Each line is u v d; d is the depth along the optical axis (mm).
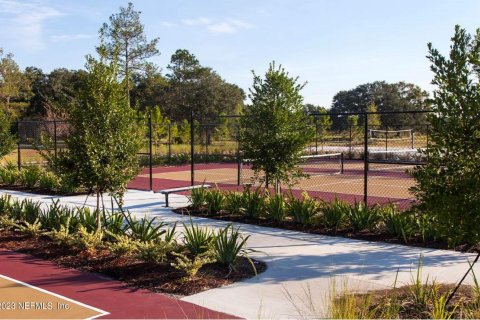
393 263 8023
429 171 5727
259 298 6371
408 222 9781
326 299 6172
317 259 8336
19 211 11617
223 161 35594
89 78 9992
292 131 12508
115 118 10070
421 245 9242
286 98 12516
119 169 10125
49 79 71312
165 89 61531
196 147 40094
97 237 9117
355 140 48000
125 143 10133
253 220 11945
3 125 22438
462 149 5535
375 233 10211
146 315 5863
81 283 7234
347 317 4836
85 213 10430
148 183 22000
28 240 10094
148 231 9609
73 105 10117
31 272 7867
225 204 13031
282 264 8023
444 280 7016
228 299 6355
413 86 74688
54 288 7016
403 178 23859
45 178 18594
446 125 5602
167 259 8242
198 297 6457
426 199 5703
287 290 6672
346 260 8258
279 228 11109
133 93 61156
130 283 7172
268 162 12359
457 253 8617
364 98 84938
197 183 21516
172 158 34094
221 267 7773
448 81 5578
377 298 6129
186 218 12445
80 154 9930
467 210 5434
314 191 18875
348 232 10438
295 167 12867
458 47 5551
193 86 60219
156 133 38688
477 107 5383
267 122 12383
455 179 5547
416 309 5613
